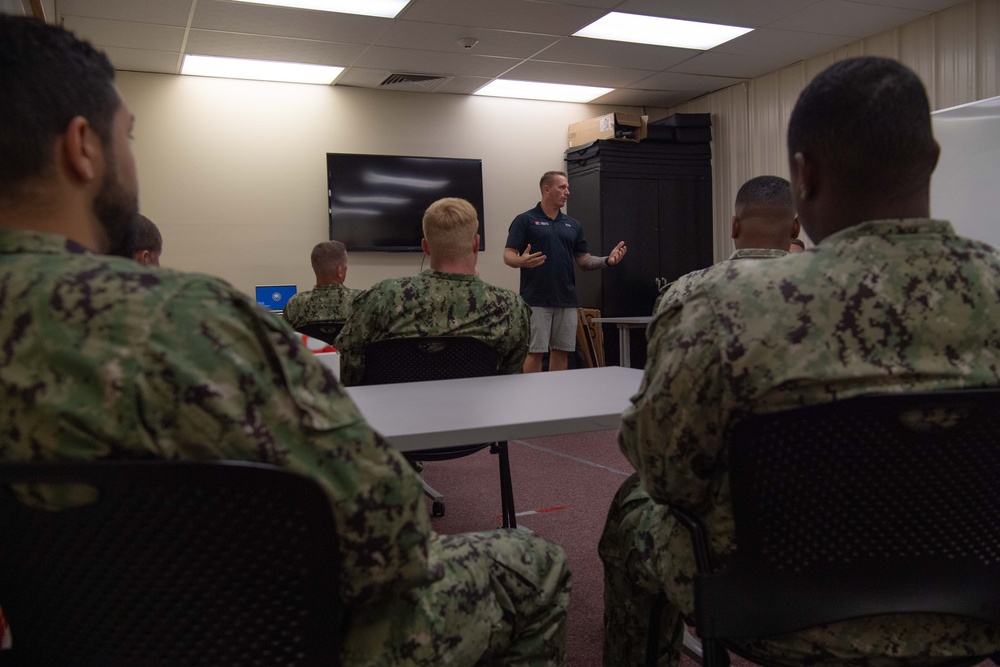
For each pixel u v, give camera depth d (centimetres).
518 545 98
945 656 87
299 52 582
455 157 722
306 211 672
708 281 85
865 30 579
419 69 634
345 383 230
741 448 82
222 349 63
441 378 219
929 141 83
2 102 65
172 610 69
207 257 643
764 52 625
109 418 61
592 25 550
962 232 341
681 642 137
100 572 68
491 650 89
